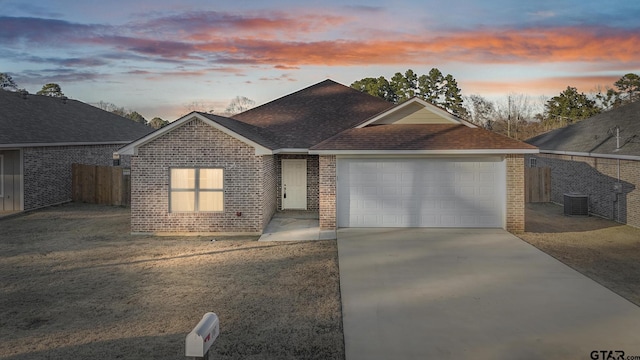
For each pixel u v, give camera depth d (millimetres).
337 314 7391
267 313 7441
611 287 8672
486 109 58406
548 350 5953
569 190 19906
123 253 11789
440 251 11695
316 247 12414
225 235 14188
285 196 18906
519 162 14180
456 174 14625
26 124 20016
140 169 14242
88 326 6910
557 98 50094
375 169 14797
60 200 20906
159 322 7055
